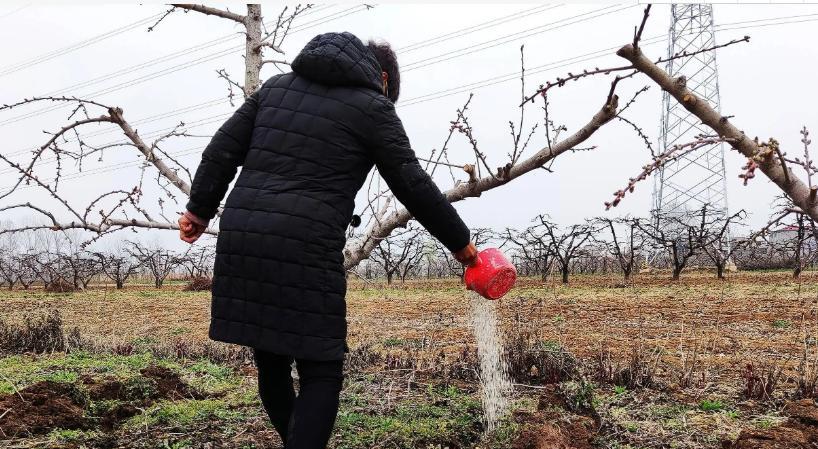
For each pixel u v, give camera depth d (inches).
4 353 286.8
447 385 192.2
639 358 211.2
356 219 107.8
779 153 77.9
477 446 135.6
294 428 92.5
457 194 145.4
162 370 202.7
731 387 191.9
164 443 138.3
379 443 136.2
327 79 98.7
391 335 335.3
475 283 112.6
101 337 342.0
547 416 140.3
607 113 120.4
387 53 115.5
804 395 175.0
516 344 217.5
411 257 890.7
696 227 717.9
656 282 689.0
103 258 992.2
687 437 141.9
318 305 91.8
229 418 156.6
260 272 91.7
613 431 145.3
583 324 352.8
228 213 95.3
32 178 158.2
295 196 93.0
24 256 1110.4
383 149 97.0
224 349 280.5
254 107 104.4
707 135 80.5
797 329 323.9
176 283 1177.4
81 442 139.0
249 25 196.4
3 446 135.6
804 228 132.5
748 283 623.8
